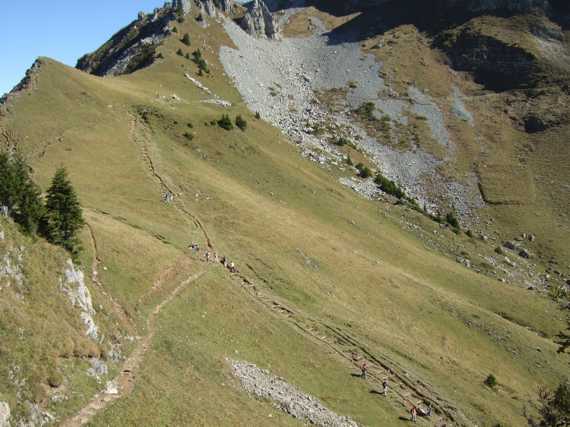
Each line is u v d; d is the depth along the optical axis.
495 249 144.12
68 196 50.62
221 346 56.00
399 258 113.12
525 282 131.12
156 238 71.94
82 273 48.34
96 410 37.25
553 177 180.75
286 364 59.69
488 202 169.50
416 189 172.38
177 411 41.28
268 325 65.38
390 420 57.94
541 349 92.81
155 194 87.56
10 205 44.97
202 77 189.75
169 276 63.47
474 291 111.31
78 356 40.06
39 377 35.12
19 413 32.34
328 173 150.12
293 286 78.44
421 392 66.12
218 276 70.62
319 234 102.31
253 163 123.38
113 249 60.69
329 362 64.19
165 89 157.00
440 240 136.50
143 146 104.12
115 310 50.12
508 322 98.44
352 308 82.31
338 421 52.28
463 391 71.81
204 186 97.56
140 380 42.97
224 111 157.00
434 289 100.38
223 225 87.50
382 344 74.25
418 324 87.50
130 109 119.44
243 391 49.84
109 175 87.44
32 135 89.31
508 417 69.38
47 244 45.75
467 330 91.69
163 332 52.28
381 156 186.00
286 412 49.97
